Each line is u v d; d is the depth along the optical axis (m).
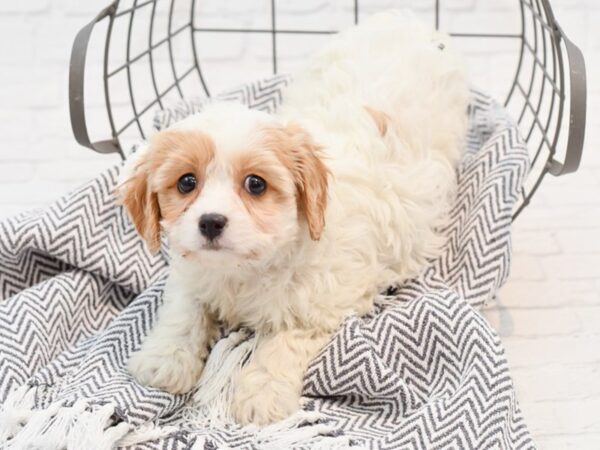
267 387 0.45
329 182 0.48
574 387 0.52
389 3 0.84
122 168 0.55
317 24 0.84
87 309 0.54
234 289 0.47
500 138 0.59
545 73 0.59
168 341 0.47
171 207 0.43
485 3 0.84
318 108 0.56
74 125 0.53
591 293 0.60
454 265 0.55
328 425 0.44
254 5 0.84
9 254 0.54
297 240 0.46
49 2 0.83
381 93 0.56
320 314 0.47
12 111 0.81
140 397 0.44
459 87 0.62
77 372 0.48
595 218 0.68
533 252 0.64
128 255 0.55
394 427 0.44
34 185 0.74
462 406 0.43
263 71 0.85
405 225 0.53
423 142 0.57
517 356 0.54
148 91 0.83
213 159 0.42
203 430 0.45
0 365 0.47
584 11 0.85
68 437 0.40
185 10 0.83
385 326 0.47
